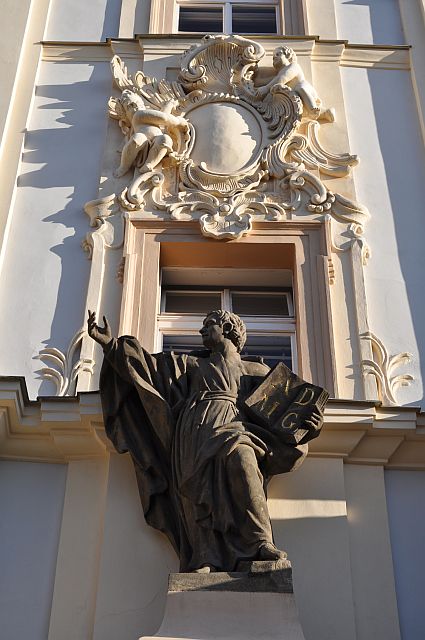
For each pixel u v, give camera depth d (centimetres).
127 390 791
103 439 804
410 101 1108
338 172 1023
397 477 815
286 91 1062
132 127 1049
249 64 1095
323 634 722
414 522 790
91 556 768
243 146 1032
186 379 797
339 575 749
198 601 668
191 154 1030
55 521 794
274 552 682
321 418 759
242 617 658
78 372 876
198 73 1088
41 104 1096
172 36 1148
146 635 723
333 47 1149
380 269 958
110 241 969
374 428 802
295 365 920
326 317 909
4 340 902
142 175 1008
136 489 791
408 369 891
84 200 1010
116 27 1202
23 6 1192
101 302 927
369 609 740
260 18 1276
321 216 986
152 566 754
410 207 1007
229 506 716
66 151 1052
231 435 735
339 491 789
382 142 1064
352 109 1095
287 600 663
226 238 964
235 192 1000
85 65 1141
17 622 745
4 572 768
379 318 923
